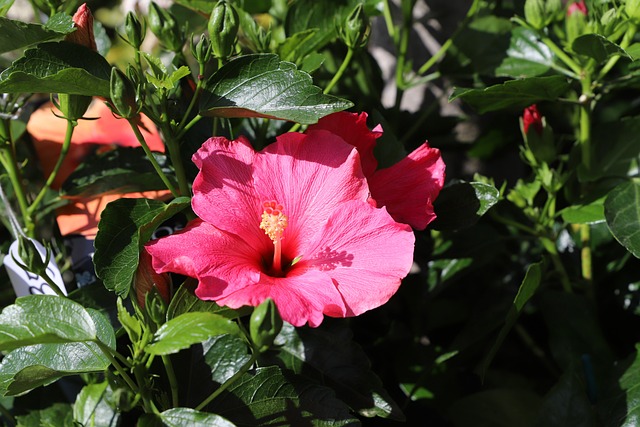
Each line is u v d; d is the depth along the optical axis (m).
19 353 0.67
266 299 0.62
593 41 0.73
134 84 0.67
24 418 0.75
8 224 0.80
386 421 0.77
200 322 0.62
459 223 0.72
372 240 0.66
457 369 0.80
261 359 0.70
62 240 0.79
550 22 0.80
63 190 0.77
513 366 0.82
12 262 0.73
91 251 0.76
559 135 0.88
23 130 0.81
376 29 0.90
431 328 0.83
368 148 0.71
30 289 0.73
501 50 0.84
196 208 0.66
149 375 0.67
